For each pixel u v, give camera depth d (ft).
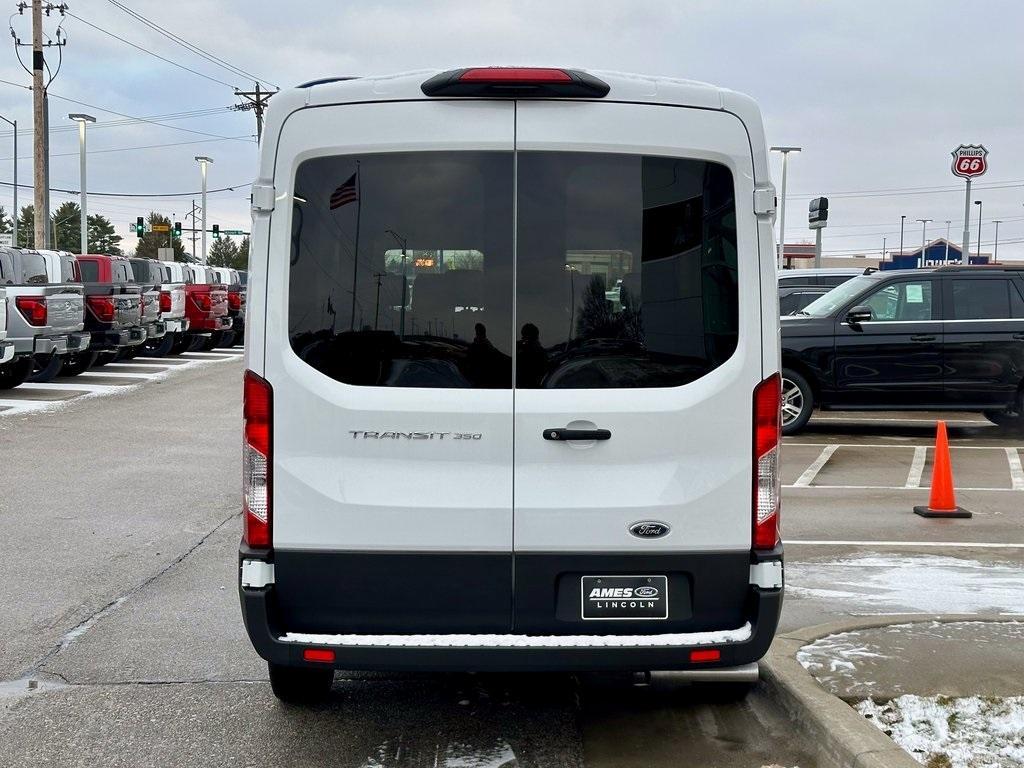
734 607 13.19
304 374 12.90
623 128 12.80
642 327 12.92
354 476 12.93
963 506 31.50
